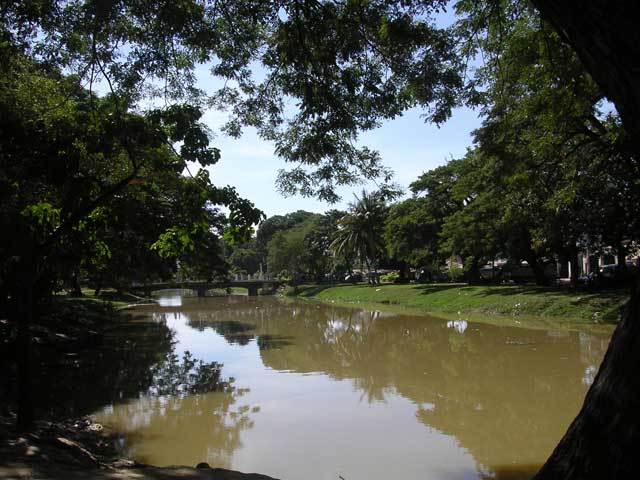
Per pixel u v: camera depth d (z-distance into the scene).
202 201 9.12
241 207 8.64
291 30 7.80
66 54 8.47
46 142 7.76
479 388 13.70
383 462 8.80
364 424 10.92
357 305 46.06
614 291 27.08
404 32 7.23
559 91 13.85
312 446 9.63
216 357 19.92
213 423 11.19
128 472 6.05
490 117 16.47
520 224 29.42
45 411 12.00
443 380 14.82
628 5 2.85
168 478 5.89
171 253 10.33
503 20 9.02
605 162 19.41
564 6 3.12
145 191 11.03
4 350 14.56
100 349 22.02
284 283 75.81
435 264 51.47
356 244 61.34
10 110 8.60
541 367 15.80
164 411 12.20
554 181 22.33
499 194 28.47
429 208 46.44
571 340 19.98
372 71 8.22
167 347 22.66
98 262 12.64
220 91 9.12
